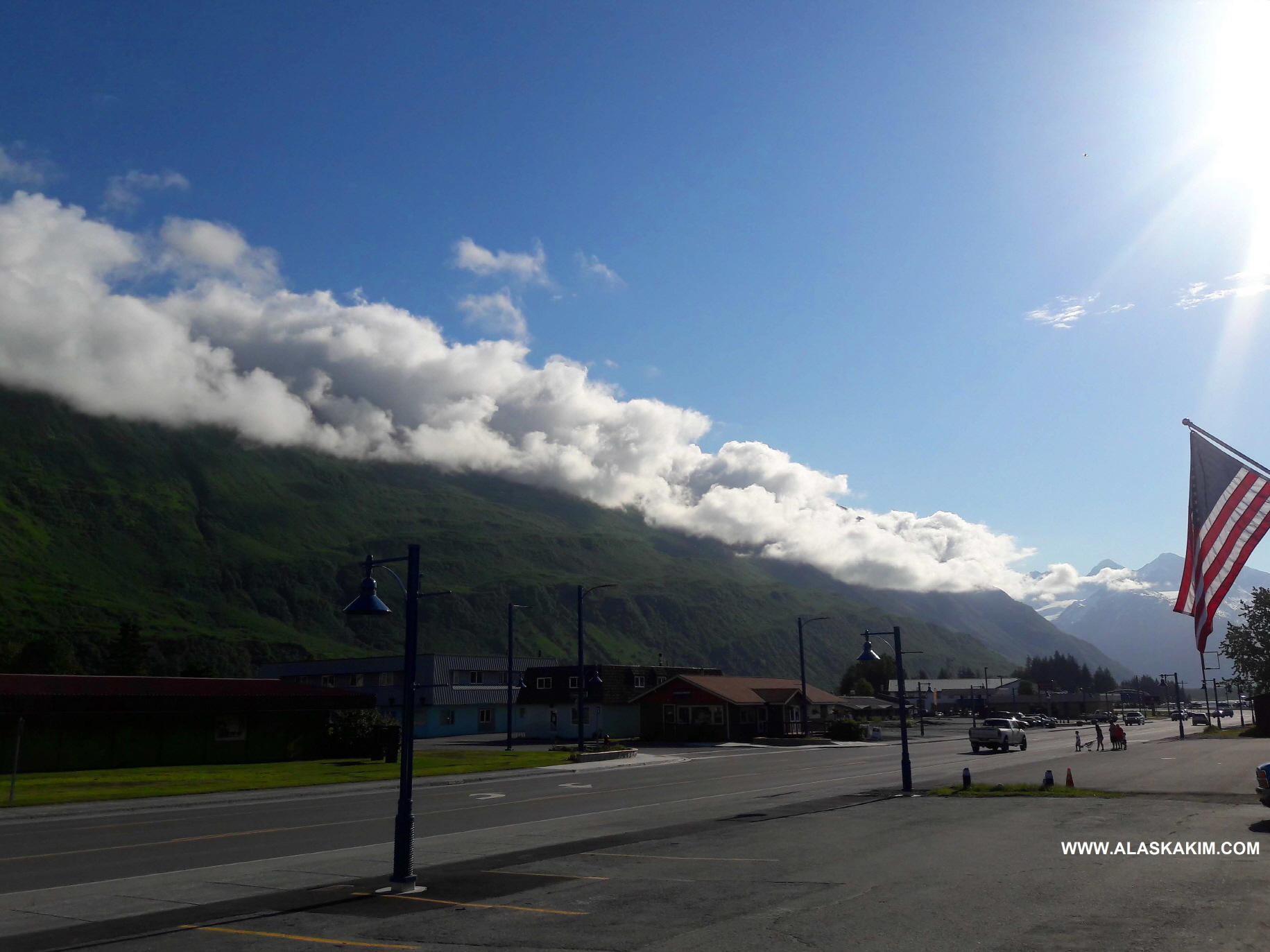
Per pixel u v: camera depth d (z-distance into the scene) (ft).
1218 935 32.48
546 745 226.58
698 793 101.04
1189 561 63.16
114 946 36.35
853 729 256.93
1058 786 92.22
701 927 36.76
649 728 251.39
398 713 286.46
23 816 86.12
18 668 404.98
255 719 168.76
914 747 217.97
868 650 94.68
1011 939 32.96
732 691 250.57
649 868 51.62
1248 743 191.01
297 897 45.78
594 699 253.24
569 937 35.99
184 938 37.50
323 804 97.60
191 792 107.24
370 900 44.50
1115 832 59.11
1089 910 36.96
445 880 49.37
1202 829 59.16
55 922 40.86
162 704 155.12
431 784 122.42
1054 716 523.70
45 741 143.02
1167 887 41.04
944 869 47.75
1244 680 275.39
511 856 57.57
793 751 203.72
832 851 55.26
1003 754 178.81
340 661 304.91
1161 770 119.55
